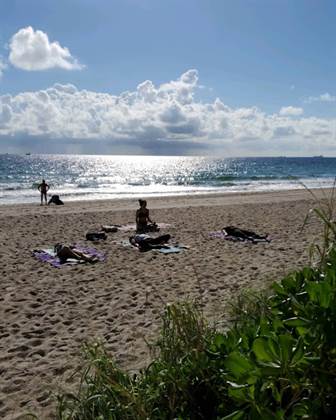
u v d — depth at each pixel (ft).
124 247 36.22
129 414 9.02
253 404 6.41
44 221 52.54
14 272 27.99
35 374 14.66
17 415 12.32
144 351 15.88
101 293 23.47
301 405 6.43
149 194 107.14
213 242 38.24
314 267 10.84
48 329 18.67
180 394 8.96
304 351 6.35
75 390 13.24
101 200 85.76
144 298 22.38
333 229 10.59
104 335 17.79
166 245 36.09
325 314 6.52
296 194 97.71
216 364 8.76
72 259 31.32
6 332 18.38
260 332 8.39
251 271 27.45
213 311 19.03
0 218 54.80
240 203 76.18
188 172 267.39
